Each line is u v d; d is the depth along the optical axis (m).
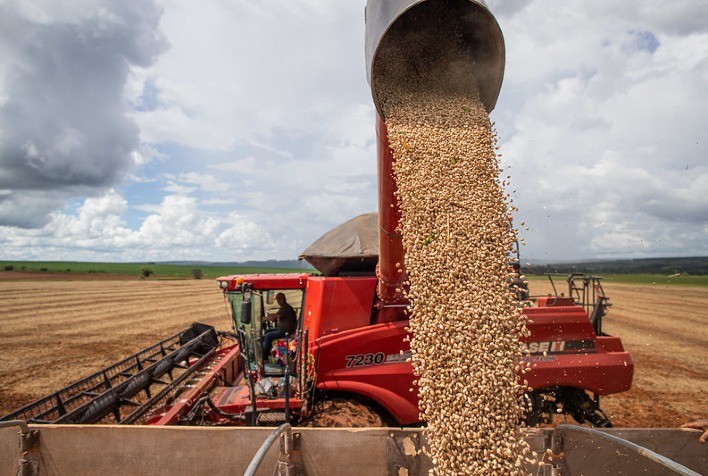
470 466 2.98
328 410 5.30
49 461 3.31
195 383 6.30
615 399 8.52
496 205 3.73
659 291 45.38
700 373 10.58
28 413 7.01
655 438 3.33
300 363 5.48
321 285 5.44
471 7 3.85
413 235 3.67
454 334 3.30
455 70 4.43
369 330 5.35
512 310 3.42
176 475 3.28
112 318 19.69
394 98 4.20
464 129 4.01
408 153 3.86
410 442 3.25
